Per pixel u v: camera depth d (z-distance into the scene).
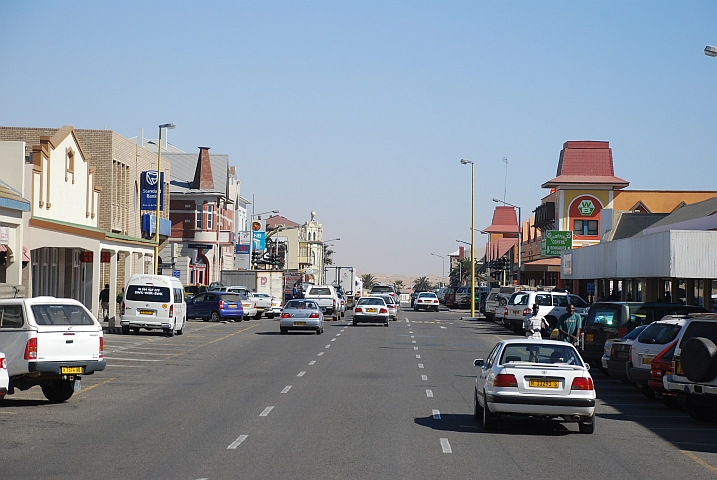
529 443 13.34
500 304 48.53
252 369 24.33
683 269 30.33
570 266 56.00
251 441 12.87
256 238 100.69
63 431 13.77
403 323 53.88
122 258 54.19
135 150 56.09
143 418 15.22
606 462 11.91
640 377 18.91
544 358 14.61
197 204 82.12
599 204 80.12
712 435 14.77
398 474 10.60
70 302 17.45
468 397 18.89
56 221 38.16
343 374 23.20
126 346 31.97
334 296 55.66
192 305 52.19
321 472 10.62
